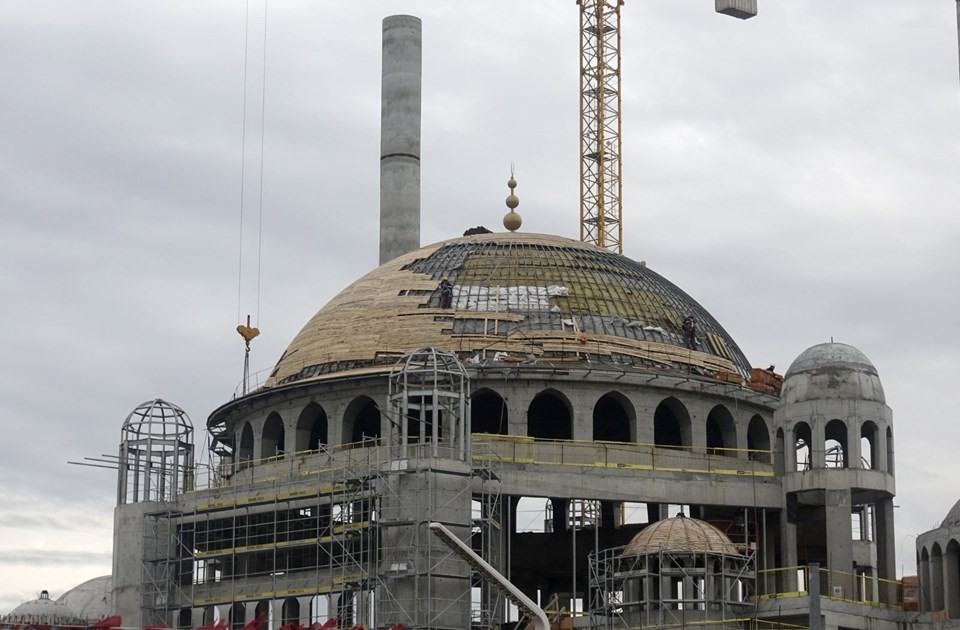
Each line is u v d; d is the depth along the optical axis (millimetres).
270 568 129625
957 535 119500
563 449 126625
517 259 139500
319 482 123375
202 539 131750
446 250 142625
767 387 138000
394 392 126562
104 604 143625
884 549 126188
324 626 97688
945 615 119438
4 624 94938
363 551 121625
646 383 129500
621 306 136375
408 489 117875
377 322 134750
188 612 131750
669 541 116500
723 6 146500
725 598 116188
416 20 182750
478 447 124625
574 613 121688
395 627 104500
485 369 127438
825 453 125312
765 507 126062
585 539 137000
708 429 135000
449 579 116812
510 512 128000
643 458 128000
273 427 136000
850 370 126188
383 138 180000
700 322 140375
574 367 128125
